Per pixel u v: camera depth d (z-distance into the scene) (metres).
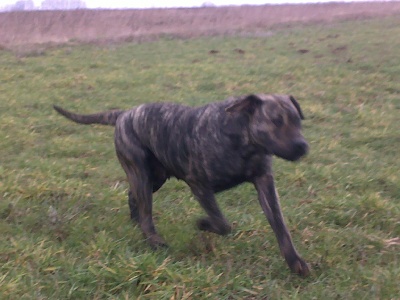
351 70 5.37
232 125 1.71
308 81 4.97
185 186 2.57
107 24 9.82
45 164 2.83
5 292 1.59
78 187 2.45
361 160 3.00
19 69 5.48
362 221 2.20
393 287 1.67
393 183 2.62
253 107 1.68
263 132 1.65
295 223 2.15
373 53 6.14
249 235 2.05
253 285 1.69
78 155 3.11
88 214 2.23
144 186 2.03
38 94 4.45
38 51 6.55
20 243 1.89
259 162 1.74
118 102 4.30
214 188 1.84
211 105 1.80
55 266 1.77
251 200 2.44
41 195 2.37
